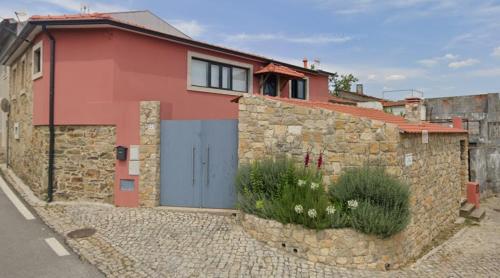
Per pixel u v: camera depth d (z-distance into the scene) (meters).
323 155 6.66
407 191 5.75
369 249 5.52
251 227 6.36
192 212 7.85
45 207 8.15
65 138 8.84
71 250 5.60
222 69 12.45
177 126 8.31
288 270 5.18
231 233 6.47
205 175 8.17
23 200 8.92
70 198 8.77
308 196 5.88
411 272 5.72
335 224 5.55
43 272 4.78
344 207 5.93
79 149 8.77
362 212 5.50
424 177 7.30
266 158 7.18
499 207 12.16
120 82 9.02
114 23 8.73
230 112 12.48
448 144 9.14
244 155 7.56
